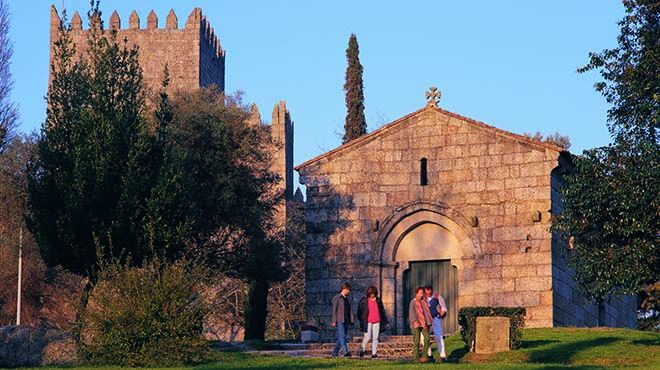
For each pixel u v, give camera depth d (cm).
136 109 4575
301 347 4675
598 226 4047
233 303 8369
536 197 5025
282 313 8712
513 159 5091
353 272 5256
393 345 4547
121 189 4375
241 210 5956
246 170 6119
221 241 6216
